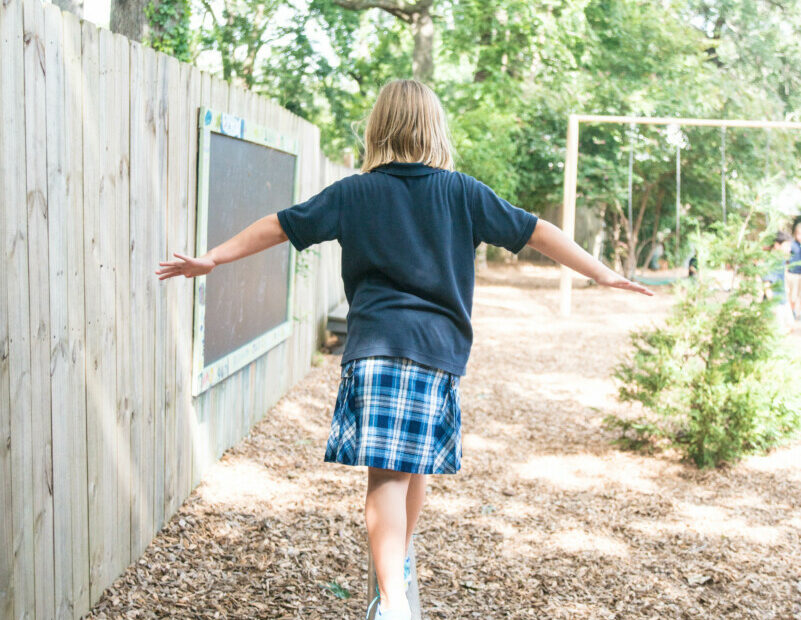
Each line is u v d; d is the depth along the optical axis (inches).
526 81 727.1
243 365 221.0
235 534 166.7
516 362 380.2
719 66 893.8
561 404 304.2
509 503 201.2
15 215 100.2
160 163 156.3
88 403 125.4
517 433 264.1
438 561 165.0
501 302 598.9
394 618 75.2
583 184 692.7
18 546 104.3
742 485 217.8
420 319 84.0
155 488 159.9
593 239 859.4
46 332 110.0
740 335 234.1
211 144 185.9
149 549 155.0
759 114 700.7
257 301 236.2
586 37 712.4
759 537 182.7
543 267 908.0
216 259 84.0
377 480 84.3
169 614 131.5
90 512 128.0
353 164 646.5
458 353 86.0
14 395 101.7
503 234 87.2
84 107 120.4
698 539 181.0
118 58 133.4
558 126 695.1
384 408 81.5
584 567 165.6
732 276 243.6
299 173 283.0
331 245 403.5
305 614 136.6
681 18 864.3
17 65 100.0
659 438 251.9
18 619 105.0
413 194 87.3
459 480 216.5
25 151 102.5
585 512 196.5
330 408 277.0
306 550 161.9
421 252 85.8
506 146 645.9
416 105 91.0
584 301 615.5
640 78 746.2
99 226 127.5
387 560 79.0
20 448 103.9
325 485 201.8
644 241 772.6
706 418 231.0
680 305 243.6
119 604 132.4
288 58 641.6
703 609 148.8
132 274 143.3
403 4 666.2
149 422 155.3
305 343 324.5
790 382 230.7
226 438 217.6
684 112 685.9
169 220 162.6
